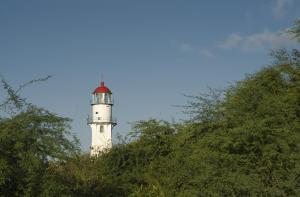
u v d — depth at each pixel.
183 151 21.61
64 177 17.70
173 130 26.41
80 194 19.59
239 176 17.34
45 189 14.67
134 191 23.38
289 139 18.12
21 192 14.62
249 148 18.33
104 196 22.25
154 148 25.80
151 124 26.55
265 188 17.11
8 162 14.39
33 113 15.25
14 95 15.27
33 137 14.95
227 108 20.39
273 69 21.97
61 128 15.30
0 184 14.02
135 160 25.94
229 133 18.55
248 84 21.11
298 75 21.94
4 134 14.40
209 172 17.94
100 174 24.36
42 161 15.02
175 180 21.06
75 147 15.49
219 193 17.59
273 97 20.28
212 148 18.86
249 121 18.48
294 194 17.19
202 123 21.30
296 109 20.41
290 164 17.64
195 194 18.44
